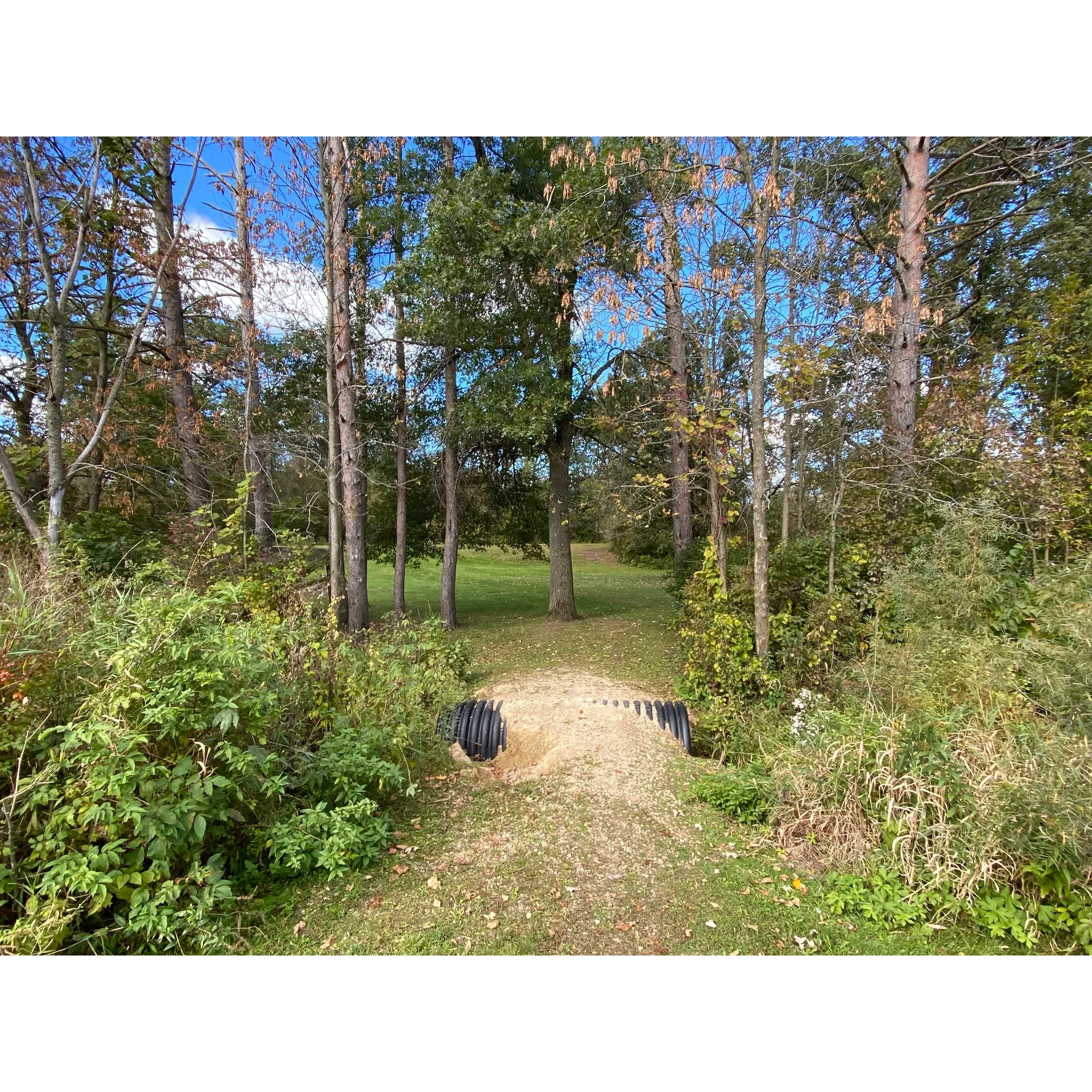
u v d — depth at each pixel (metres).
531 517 14.45
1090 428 6.30
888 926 2.81
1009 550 5.86
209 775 2.68
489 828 3.61
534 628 11.62
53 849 2.41
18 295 8.73
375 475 12.93
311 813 3.12
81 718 2.65
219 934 2.52
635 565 25.28
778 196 5.47
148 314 8.29
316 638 4.78
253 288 9.43
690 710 6.11
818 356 6.20
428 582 20.58
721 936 2.71
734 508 6.69
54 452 7.09
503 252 9.25
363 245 10.98
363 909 2.82
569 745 5.07
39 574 5.35
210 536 6.84
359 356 11.34
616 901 2.94
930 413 7.11
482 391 10.45
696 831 3.66
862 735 3.65
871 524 6.78
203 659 2.82
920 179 7.19
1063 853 2.74
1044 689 3.71
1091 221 9.09
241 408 10.83
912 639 4.84
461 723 5.83
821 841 3.40
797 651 5.77
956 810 3.11
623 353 10.66
